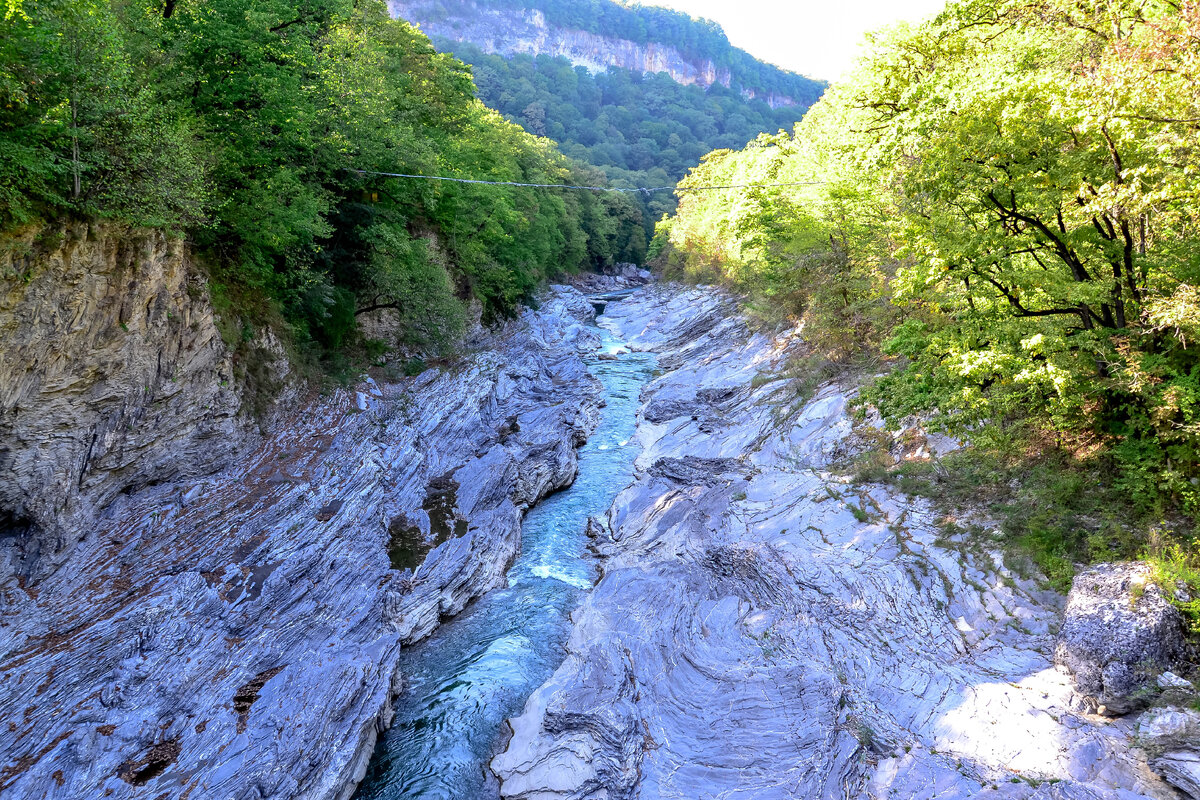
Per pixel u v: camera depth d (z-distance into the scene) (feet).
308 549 60.08
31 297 43.91
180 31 67.51
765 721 44.80
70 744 39.42
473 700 54.44
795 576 57.93
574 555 77.51
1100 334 47.75
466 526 75.66
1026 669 42.37
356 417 83.51
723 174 242.37
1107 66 40.88
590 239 313.53
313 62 81.20
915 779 37.81
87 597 47.98
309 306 84.23
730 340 147.02
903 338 57.16
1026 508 53.36
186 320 58.90
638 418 122.01
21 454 45.44
